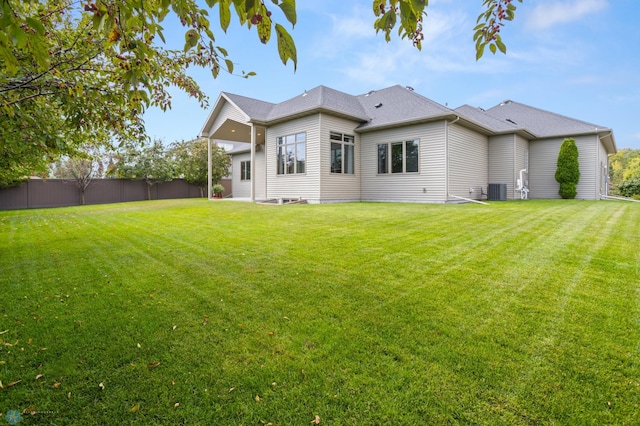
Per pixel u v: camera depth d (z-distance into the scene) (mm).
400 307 2742
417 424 1558
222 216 8578
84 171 18625
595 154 14438
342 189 12750
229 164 23250
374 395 1749
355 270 3695
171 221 8148
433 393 1750
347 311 2707
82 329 2516
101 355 2164
